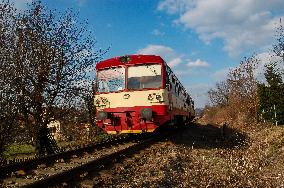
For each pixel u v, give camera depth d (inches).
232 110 1533.0
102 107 622.5
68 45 790.5
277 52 998.4
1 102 642.8
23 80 704.4
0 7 723.4
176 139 738.2
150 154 476.1
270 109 959.6
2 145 645.3
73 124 950.4
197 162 420.8
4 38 701.3
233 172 358.9
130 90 608.1
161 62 607.2
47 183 267.6
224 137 839.7
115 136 917.8
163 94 593.0
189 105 1157.1
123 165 378.0
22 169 353.1
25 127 735.1
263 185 321.1
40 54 749.3
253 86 1310.3
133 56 620.7
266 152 496.4
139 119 597.0
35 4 792.3
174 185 303.1
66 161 420.5
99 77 635.5
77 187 277.7
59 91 768.9
